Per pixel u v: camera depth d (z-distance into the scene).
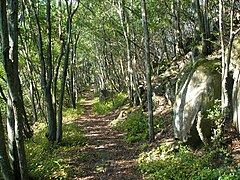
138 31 20.95
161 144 10.06
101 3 19.42
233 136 7.96
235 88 8.11
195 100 9.04
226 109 7.83
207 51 12.12
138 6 17.33
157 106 14.77
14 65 7.45
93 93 43.22
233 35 7.21
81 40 31.61
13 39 7.41
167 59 18.73
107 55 28.62
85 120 19.31
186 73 10.98
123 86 29.00
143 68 21.55
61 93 12.24
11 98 7.26
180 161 8.16
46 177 8.55
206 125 8.57
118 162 9.95
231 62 8.85
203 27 12.36
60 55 12.59
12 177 7.52
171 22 17.28
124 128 14.34
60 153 11.04
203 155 8.05
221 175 6.39
